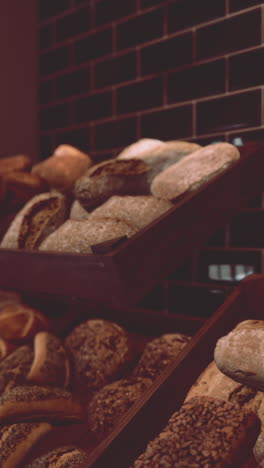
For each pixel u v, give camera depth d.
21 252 1.05
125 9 1.67
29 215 1.19
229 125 1.45
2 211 1.35
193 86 1.53
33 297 1.80
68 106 1.86
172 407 0.97
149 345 1.23
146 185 1.22
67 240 1.03
